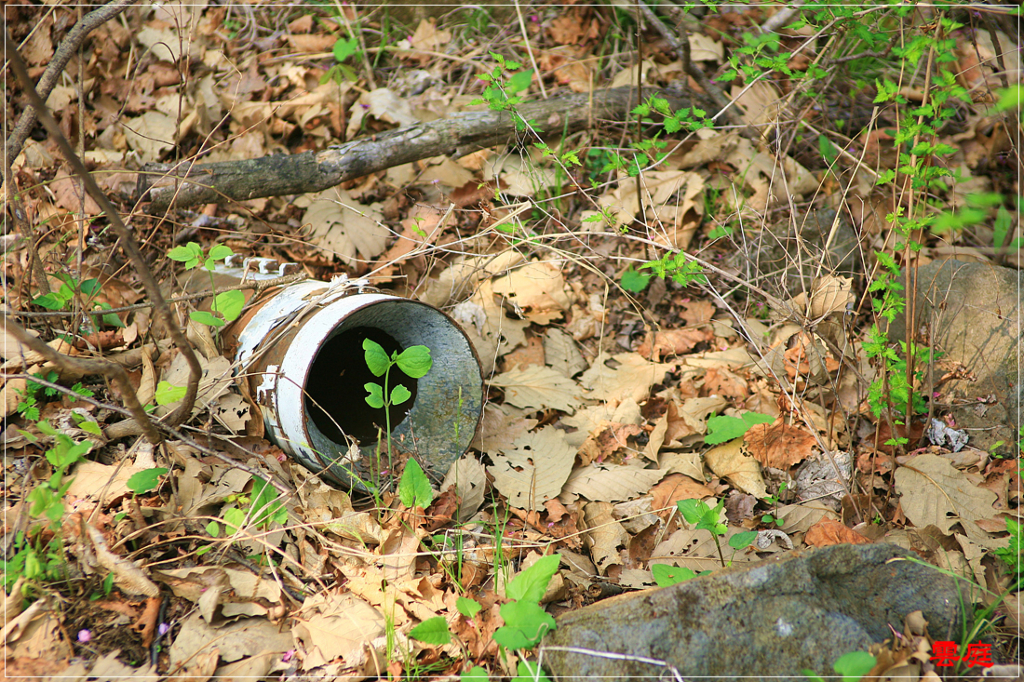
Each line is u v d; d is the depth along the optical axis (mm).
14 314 2480
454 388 2811
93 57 3809
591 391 3217
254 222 3562
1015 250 3068
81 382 2703
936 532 2545
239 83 3922
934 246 3615
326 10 4430
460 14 4500
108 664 1941
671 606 1920
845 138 3820
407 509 2434
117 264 3211
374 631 2086
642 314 3531
